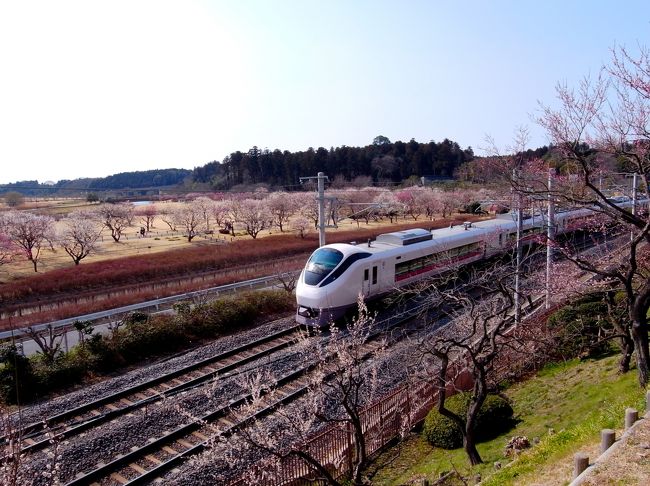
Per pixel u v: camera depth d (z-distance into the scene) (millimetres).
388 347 15688
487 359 9469
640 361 9922
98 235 42906
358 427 8094
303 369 14219
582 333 13977
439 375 10422
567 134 10211
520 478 6879
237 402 12586
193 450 10469
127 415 12320
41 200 88188
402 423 11086
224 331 19109
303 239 43375
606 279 11938
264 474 8227
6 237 33906
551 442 7750
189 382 13875
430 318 18203
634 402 8141
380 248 20453
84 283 27734
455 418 9539
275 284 26781
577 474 6000
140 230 56531
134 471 10016
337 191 60469
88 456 10398
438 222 50594
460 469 9281
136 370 15164
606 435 6395
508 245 20281
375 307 20047
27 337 18203
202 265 32875
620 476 5641
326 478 7980
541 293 15859
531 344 13727
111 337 16672
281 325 18984
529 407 11898
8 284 26672
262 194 69438
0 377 13570
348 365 9195
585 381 12305
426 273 22172
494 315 9844
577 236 25984
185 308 19359
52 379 14289
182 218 55656
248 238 47594
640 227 9617
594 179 12500
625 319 12477
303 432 8641
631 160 9977
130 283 28844
